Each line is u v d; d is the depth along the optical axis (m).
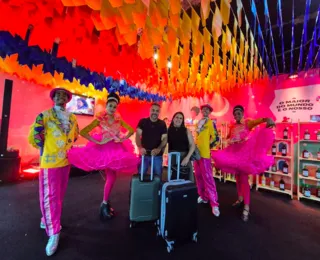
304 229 1.91
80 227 1.82
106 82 2.74
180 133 2.19
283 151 3.22
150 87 4.09
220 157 2.30
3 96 3.30
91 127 1.93
